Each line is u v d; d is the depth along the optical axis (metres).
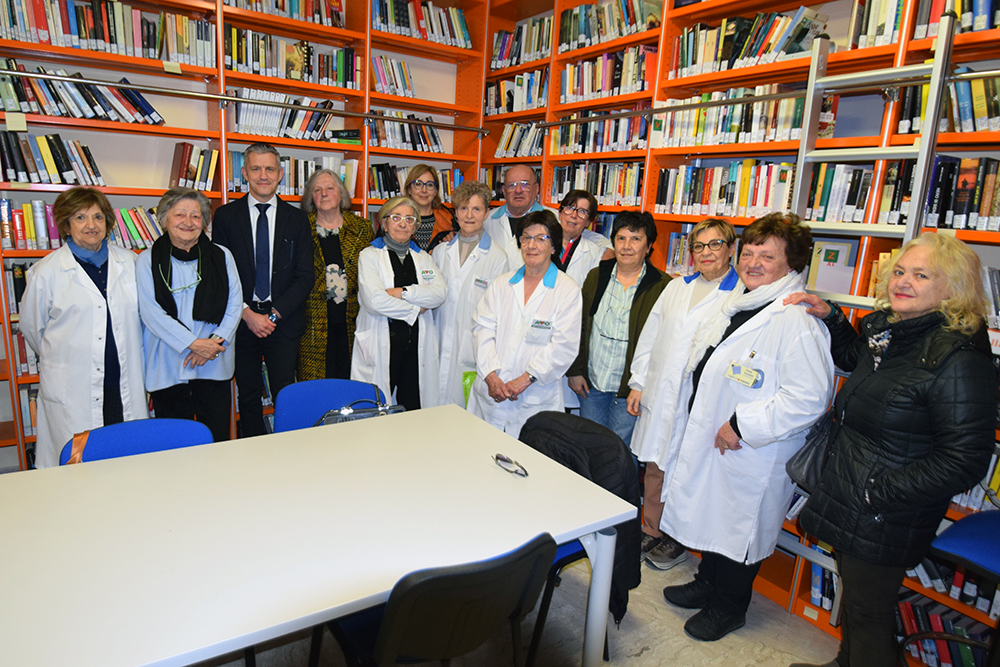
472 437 1.81
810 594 2.30
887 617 1.52
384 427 1.86
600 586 1.50
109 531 1.20
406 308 2.71
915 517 1.42
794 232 1.79
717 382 1.93
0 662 0.85
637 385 2.38
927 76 1.78
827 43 2.01
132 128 3.06
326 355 3.06
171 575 1.07
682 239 2.99
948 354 1.35
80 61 3.00
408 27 3.90
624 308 2.52
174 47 3.14
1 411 3.25
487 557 1.18
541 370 2.37
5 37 2.72
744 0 2.56
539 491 1.47
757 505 1.87
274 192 2.83
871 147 2.06
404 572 1.12
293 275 2.82
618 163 3.33
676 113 2.87
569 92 3.62
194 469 1.50
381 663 1.10
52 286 2.28
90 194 2.24
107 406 2.41
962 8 1.86
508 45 4.20
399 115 4.09
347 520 1.29
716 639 2.08
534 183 3.14
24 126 2.76
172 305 2.43
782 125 2.44
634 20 3.15
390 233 2.79
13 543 1.14
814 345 1.71
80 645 0.89
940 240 1.41
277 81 3.45
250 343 2.85
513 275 2.54
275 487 1.42
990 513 1.63
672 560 2.53
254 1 3.32
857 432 1.53
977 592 1.90
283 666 1.86
